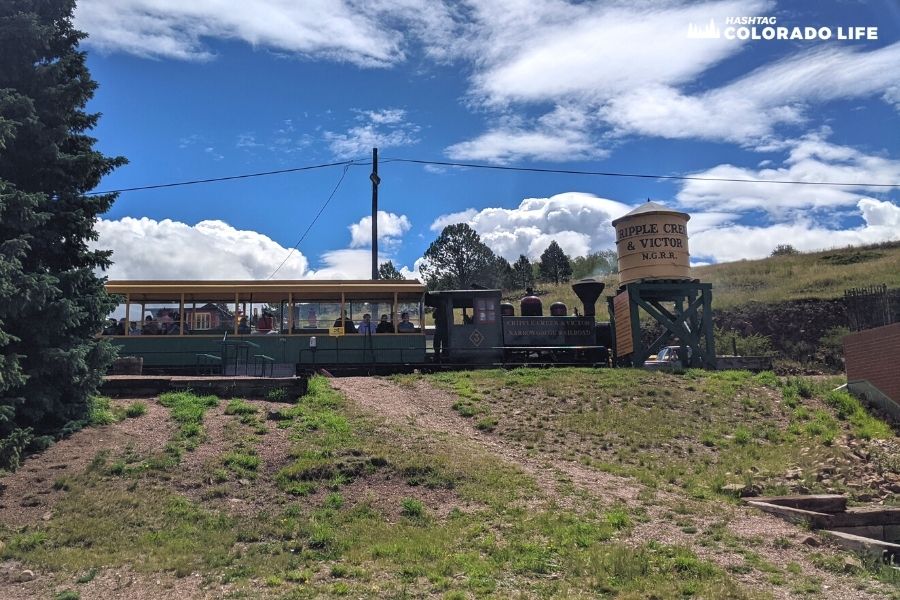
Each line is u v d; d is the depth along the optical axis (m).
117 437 13.18
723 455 15.49
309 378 18.92
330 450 12.87
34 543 9.22
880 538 11.05
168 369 23.58
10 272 10.90
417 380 21.16
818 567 9.22
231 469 12.05
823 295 43.19
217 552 9.08
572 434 16.39
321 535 9.62
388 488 11.64
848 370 20.70
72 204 13.70
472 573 8.45
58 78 13.40
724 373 22.58
